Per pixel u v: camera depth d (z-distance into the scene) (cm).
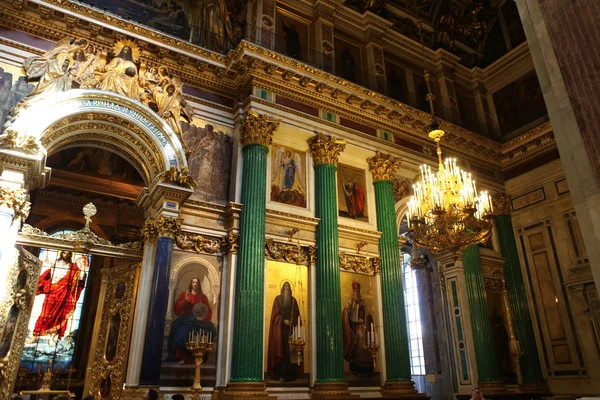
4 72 957
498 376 1290
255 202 1072
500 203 1586
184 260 1012
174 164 1032
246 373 934
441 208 873
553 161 1519
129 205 1705
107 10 1139
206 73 1190
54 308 1559
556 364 1390
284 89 1229
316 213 1194
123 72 1062
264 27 1287
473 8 1759
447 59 1720
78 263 1648
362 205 1304
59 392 1056
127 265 1080
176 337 950
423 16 1694
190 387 931
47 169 944
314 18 1445
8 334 863
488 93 1792
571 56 395
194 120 1145
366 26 1548
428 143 1485
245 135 1141
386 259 1244
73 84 1005
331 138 1252
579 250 1402
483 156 1611
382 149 1368
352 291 1188
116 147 1103
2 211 840
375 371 1142
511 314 1459
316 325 1088
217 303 1022
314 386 1030
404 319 1194
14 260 880
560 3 416
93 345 1119
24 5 992
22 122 900
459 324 1364
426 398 1116
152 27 1191
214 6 1290
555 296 1434
